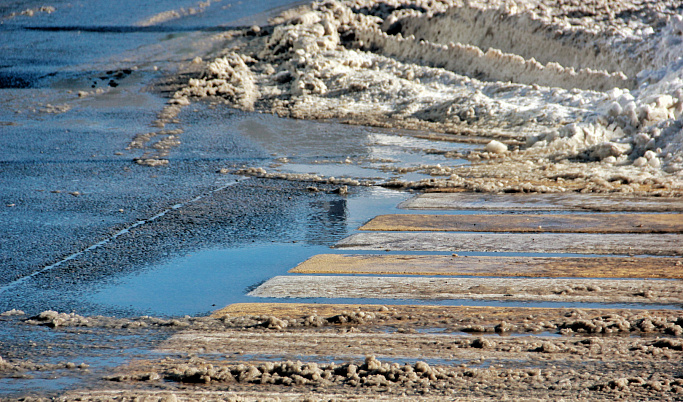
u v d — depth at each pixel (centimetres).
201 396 977
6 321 1323
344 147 3084
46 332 1258
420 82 4331
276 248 1783
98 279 1573
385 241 1814
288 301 1405
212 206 2191
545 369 1050
